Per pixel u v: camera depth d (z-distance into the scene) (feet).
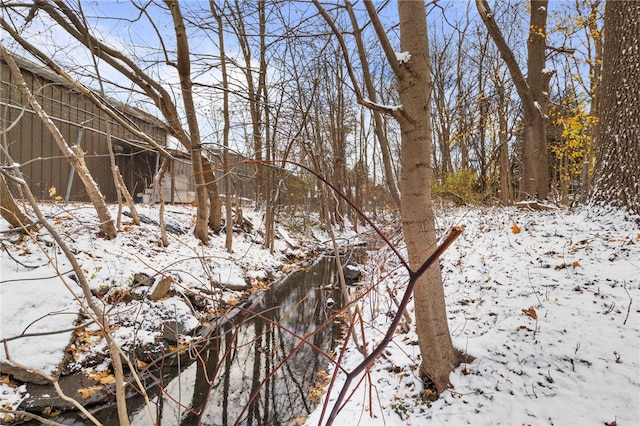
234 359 14.67
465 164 54.08
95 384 12.28
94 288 15.99
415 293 9.57
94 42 20.15
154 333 15.03
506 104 46.57
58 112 31.32
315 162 13.47
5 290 13.98
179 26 21.76
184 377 13.30
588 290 11.89
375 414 9.50
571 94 41.24
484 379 9.43
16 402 11.03
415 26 8.48
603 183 17.94
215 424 10.61
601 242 15.01
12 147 27.37
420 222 8.96
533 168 27.66
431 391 9.64
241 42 27.48
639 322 9.84
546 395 8.55
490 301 12.91
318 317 19.76
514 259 16.01
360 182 65.10
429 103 8.71
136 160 43.21
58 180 32.24
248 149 30.42
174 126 25.31
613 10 17.49
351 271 26.76
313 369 13.79
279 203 46.39
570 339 9.88
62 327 13.60
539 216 22.61
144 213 28.07
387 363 11.76
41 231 17.60
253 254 31.89
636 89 16.37
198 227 28.07
